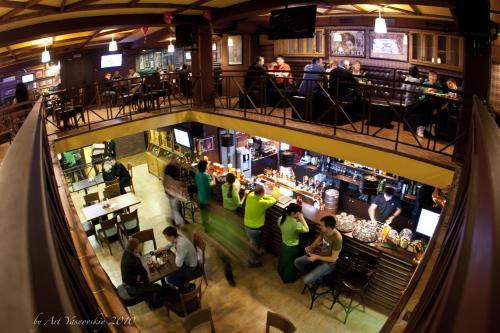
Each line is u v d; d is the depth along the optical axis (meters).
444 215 3.20
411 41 8.85
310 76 8.01
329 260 6.69
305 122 8.20
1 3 4.98
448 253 1.56
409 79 7.35
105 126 9.15
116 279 7.91
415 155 5.93
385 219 7.73
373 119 7.84
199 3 8.21
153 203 11.36
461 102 5.40
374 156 6.49
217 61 14.79
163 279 7.04
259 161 11.27
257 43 12.91
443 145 6.41
